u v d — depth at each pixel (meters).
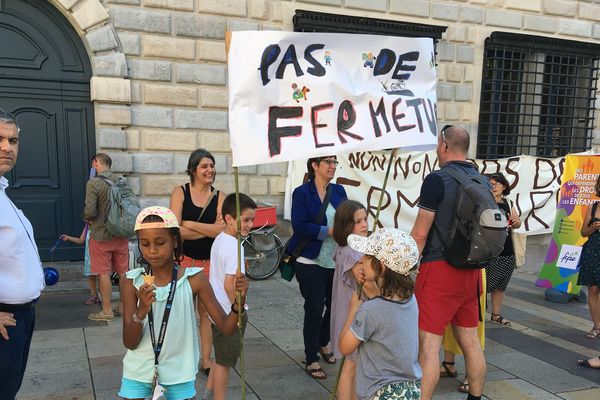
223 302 2.90
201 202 3.62
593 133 8.98
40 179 6.14
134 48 6.15
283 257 3.70
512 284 7.31
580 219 6.25
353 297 2.70
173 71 6.37
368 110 2.68
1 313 2.12
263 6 6.71
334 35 2.58
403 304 2.18
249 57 2.43
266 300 5.79
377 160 7.25
